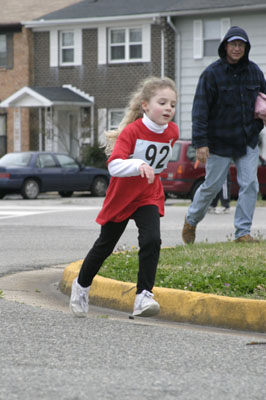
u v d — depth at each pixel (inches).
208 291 520.1
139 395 310.0
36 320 457.4
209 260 634.2
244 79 724.0
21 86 2709.2
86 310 474.3
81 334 421.4
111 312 522.6
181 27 2506.2
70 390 314.8
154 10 2484.0
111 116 2620.6
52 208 1509.6
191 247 724.7
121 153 431.5
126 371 346.0
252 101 726.5
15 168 1925.4
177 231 1032.2
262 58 2400.3
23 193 1931.6
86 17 2573.8
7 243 906.1
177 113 2527.1
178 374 343.3
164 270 589.3
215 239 921.5
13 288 613.0
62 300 572.1
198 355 379.6
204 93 719.1
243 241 745.6
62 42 2682.1
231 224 1134.4
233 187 1808.6
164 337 419.5
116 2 2659.9
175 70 2527.1
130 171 418.6
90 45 2632.9
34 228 1090.7
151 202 447.8
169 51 2513.5
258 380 338.0
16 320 455.8
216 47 2468.0
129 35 2581.2
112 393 312.0
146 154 442.0
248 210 745.0
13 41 2714.1
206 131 721.6
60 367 350.6
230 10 2383.1
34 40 2709.2
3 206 1584.6
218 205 1561.3
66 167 2016.5
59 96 2559.1
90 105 2620.6
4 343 396.2
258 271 572.7
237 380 336.8
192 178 1754.4
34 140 2704.2
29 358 366.0
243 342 413.1
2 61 2733.8
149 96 436.5
